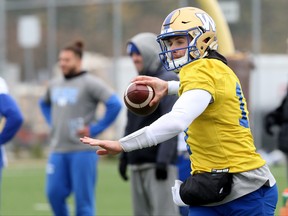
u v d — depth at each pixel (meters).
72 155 21.53
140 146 11.26
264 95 45.72
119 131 47.62
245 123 12.05
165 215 18.06
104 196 31.73
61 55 22.09
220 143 11.81
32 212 27.48
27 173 42.81
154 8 50.69
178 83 12.60
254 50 45.50
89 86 21.88
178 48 12.02
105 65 51.38
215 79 11.59
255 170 11.98
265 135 44.81
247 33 46.03
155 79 12.65
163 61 12.38
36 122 52.28
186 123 11.20
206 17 12.20
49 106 23.56
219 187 11.79
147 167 18.16
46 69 54.44
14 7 55.66
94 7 52.91
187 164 18.66
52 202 21.81
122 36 51.47
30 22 54.06
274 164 44.19
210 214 12.19
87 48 52.97
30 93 53.56
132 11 51.28
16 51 55.44
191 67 11.68
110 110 21.89
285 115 23.83
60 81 22.38
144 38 18.48
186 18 12.04
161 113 17.56
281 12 45.81
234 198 11.94
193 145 12.09
